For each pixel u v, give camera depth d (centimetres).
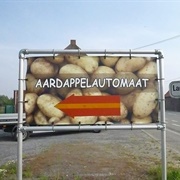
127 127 555
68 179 647
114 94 566
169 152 1012
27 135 1434
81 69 566
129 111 567
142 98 569
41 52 554
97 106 564
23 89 554
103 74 567
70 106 564
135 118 566
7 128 1477
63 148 1102
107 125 557
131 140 1359
